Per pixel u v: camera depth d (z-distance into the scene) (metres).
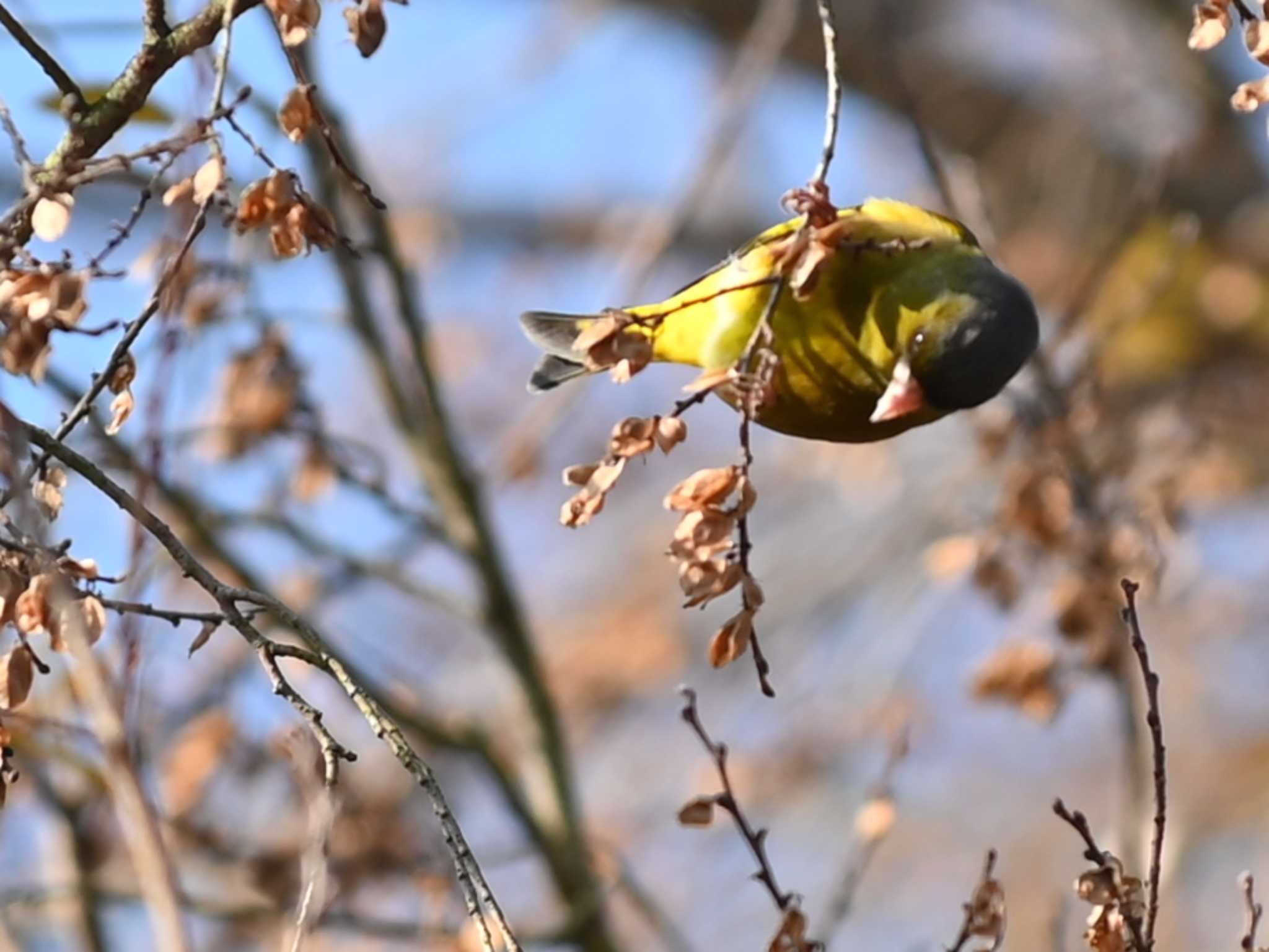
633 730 17.86
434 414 11.55
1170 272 11.48
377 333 11.39
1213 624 18.27
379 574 11.12
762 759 17.00
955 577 10.72
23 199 5.54
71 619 5.22
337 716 11.95
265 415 9.76
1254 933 6.19
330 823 5.35
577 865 10.92
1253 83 6.20
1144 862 9.15
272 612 5.50
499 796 10.86
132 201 10.72
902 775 17.56
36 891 9.55
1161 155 12.15
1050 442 9.67
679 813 6.14
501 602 11.51
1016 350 7.43
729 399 6.09
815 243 6.00
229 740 9.95
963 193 13.30
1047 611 9.78
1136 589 6.29
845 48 17.41
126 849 9.95
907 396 6.73
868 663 16.83
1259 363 15.86
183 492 10.12
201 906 9.51
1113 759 18.44
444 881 9.56
